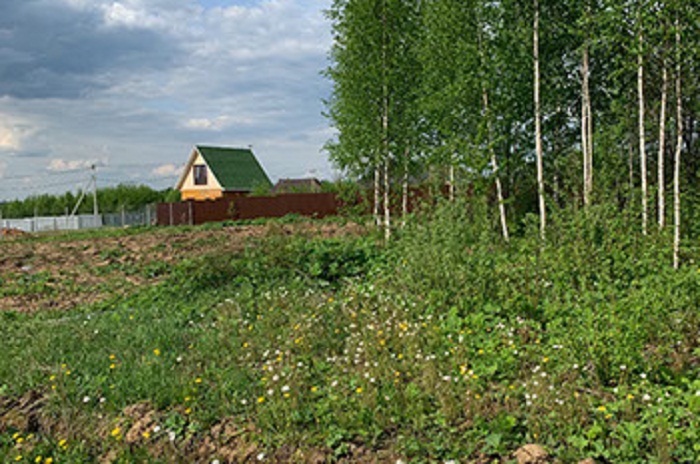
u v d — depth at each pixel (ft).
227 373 24.67
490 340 25.79
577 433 18.11
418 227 38.06
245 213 120.37
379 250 46.68
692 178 61.36
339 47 65.26
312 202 119.14
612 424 18.54
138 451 19.97
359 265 43.70
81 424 22.11
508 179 66.90
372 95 64.59
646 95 60.59
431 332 26.63
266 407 21.33
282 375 22.98
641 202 53.11
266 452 19.19
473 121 61.77
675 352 23.32
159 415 21.94
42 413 23.04
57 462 20.30
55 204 190.19
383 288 35.45
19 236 123.85
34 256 69.56
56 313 41.65
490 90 59.57
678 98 40.29
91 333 31.73
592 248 37.04
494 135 61.82
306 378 23.80
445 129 62.18
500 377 22.50
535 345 25.22
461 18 59.16
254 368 25.66
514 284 32.53
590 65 63.26
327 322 30.27
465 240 37.42
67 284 52.95
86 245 77.61
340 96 66.39
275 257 43.96
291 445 19.29
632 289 30.19
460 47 58.65
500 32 57.67
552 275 34.68
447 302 31.35
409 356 24.73
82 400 23.61
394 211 80.18
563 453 17.15
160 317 35.53
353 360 25.26
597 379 21.45
